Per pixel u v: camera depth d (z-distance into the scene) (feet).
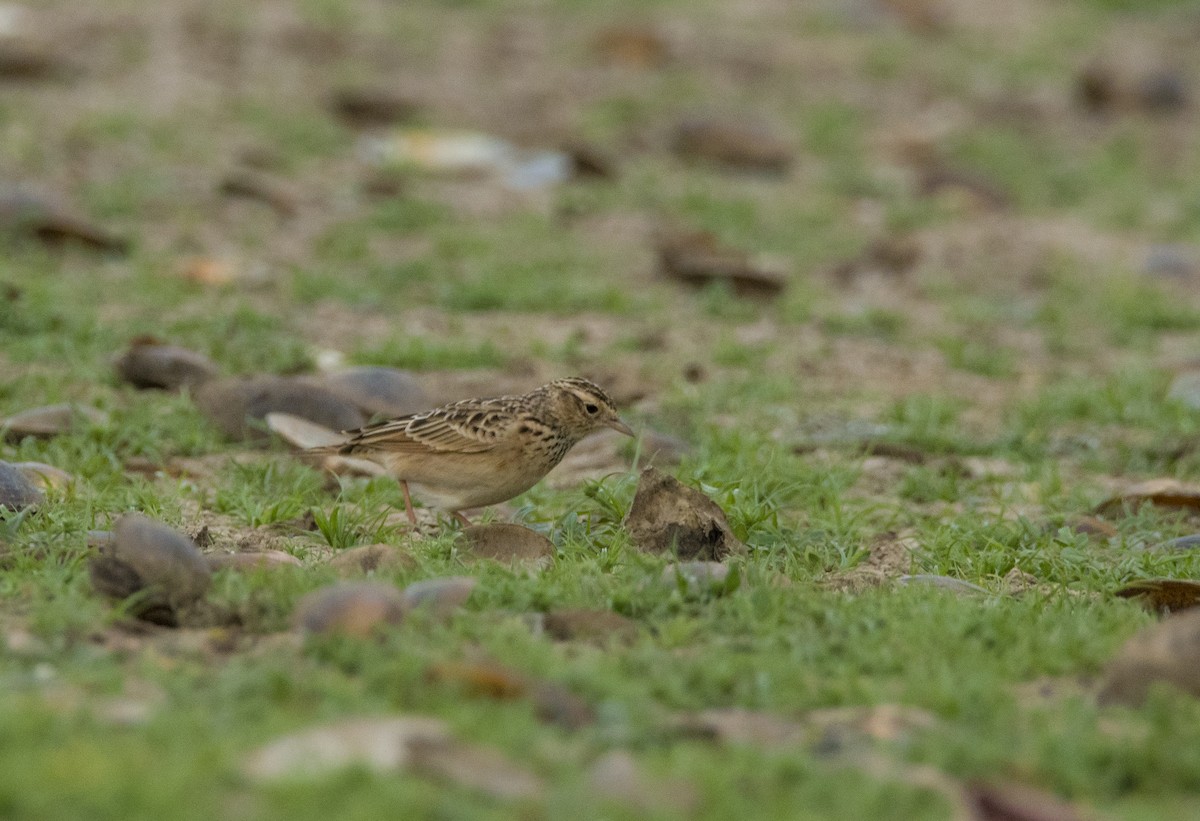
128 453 42.57
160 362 48.73
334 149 83.82
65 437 42.52
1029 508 42.24
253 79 92.22
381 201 76.48
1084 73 103.81
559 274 67.77
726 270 66.85
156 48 94.12
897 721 24.63
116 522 32.07
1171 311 67.72
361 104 88.28
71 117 81.66
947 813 21.74
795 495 41.27
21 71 86.74
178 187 74.69
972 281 73.36
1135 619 30.53
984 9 125.49
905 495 43.09
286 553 33.86
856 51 110.32
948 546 36.83
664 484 34.78
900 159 91.71
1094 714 25.40
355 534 35.68
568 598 29.96
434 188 80.12
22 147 76.07
